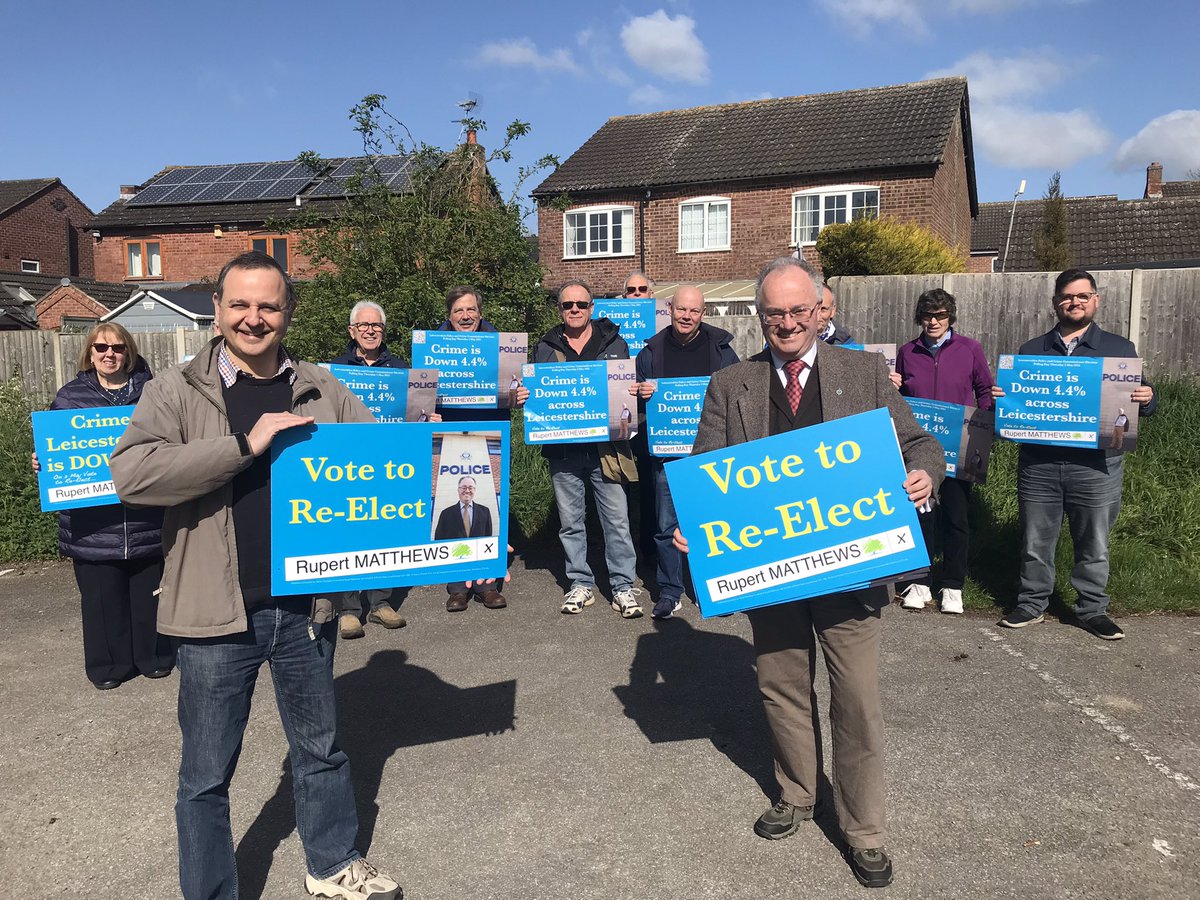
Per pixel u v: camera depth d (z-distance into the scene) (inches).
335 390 104.3
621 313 292.4
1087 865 111.9
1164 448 285.9
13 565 271.6
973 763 138.3
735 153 775.1
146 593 180.5
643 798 131.0
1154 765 136.9
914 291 394.9
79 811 130.6
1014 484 272.1
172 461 85.6
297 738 102.6
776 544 107.1
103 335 180.9
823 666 180.9
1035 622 204.4
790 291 107.7
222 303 92.4
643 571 259.6
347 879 106.3
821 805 125.6
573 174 812.0
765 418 114.8
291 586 95.2
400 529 100.7
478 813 127.6
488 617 218.1
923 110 753.0
